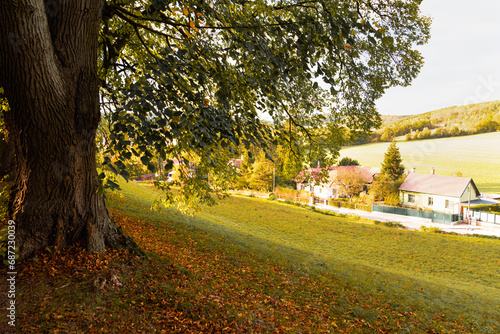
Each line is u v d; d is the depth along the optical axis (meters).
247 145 4.98
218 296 5.57
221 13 4.78
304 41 4.61
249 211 27.86
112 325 3.76
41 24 3.72
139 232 9.75
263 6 5.63
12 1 3.36
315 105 6.95
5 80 3.87
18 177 4.95
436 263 16.84
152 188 28.69
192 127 4.29
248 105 5.78
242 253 11.05
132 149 3.52
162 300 4.64
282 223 24.48
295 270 10.19
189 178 7.95
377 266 15.71
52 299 4.02
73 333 3.43
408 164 40.53
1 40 3.56
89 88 4.54
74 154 4.74
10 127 4.55
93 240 5.39
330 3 5.79
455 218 33.16
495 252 18.84
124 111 3.53
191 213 9.45
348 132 7.81
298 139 7.52
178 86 4.48
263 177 50.22
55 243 5.07
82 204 5.27
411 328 6.71
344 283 9.75
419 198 37.72
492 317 8.78
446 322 7.67
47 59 3.90
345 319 6.65
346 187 43.19
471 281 14.34
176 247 9.08
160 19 4.94
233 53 5.15
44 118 4.21
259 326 4.86
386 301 8.56
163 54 4.26
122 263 5.43
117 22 6.70
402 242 20.73
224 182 9.55
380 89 7.20
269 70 4.95
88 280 4.61
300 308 6.66
